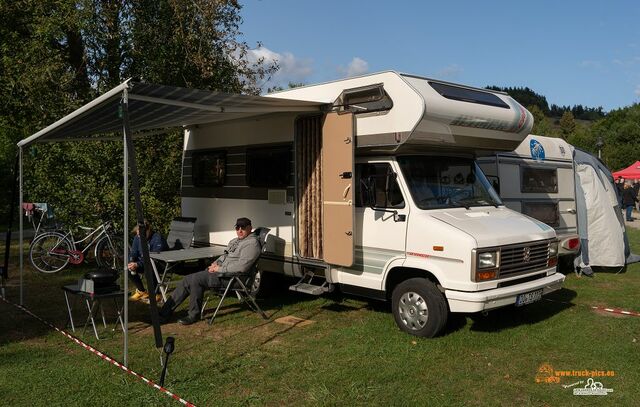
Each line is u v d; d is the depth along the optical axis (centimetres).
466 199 672
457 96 636
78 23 1124
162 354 546
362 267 657
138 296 789
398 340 588
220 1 1218
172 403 435
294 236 726
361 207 660
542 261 629
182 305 760
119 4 1227
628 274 990
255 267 697
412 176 633
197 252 773
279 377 493
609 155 4688
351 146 639
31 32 1246
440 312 580
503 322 659
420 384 478
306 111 666
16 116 1345
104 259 1049
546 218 961
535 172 955
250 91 1360
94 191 1065
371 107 627
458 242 563
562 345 577
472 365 521
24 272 1021
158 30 1252
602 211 998
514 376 497
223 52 1308
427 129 601
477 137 659
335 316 697
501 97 717
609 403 443
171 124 805
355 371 504
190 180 927
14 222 1912
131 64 1249
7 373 500
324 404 436
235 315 705
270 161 765
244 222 697
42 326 660
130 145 484
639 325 648
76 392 458
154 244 796
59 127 648
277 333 626
